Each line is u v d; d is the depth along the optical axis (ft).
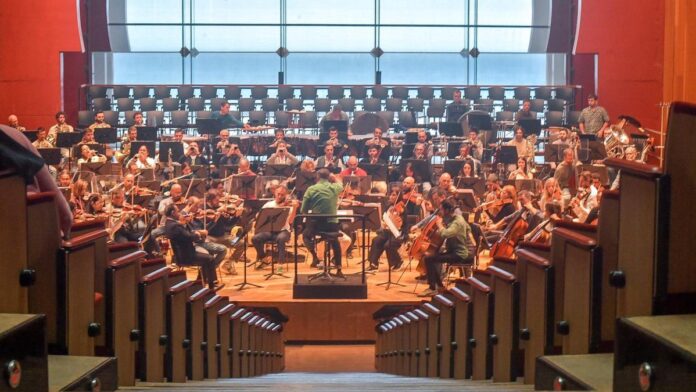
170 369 21.95
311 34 83.51
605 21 79.20
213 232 50.47
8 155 13.84
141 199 51.37
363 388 17.31
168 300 21.97
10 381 10.86
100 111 73.72
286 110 76.07
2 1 78.02
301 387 17.94
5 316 11.79
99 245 17.93
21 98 78.54
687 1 46.14
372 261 52.03
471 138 65.21
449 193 50.44
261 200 49.75
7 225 13.67
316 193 47.78
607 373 14.61
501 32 83.56
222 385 18.80
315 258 52.49
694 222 12.67
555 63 83.92
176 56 83.15
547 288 18.12
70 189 51.31
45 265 15.53
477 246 47.85
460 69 83.82
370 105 75.36
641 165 13.10
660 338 10.68
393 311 45.32
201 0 82.99
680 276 12.70
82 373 14.28
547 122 74.28
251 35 83.41
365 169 57.82
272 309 45.14
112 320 17.92
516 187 55.16
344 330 45.29
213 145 66.39
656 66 79.15
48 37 78.33
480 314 23.93
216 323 28.25
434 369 29.96
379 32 83.66
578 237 16.69
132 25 82.64
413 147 62.90
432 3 83.56
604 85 79.51
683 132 12.61
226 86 78.02
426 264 45.50
